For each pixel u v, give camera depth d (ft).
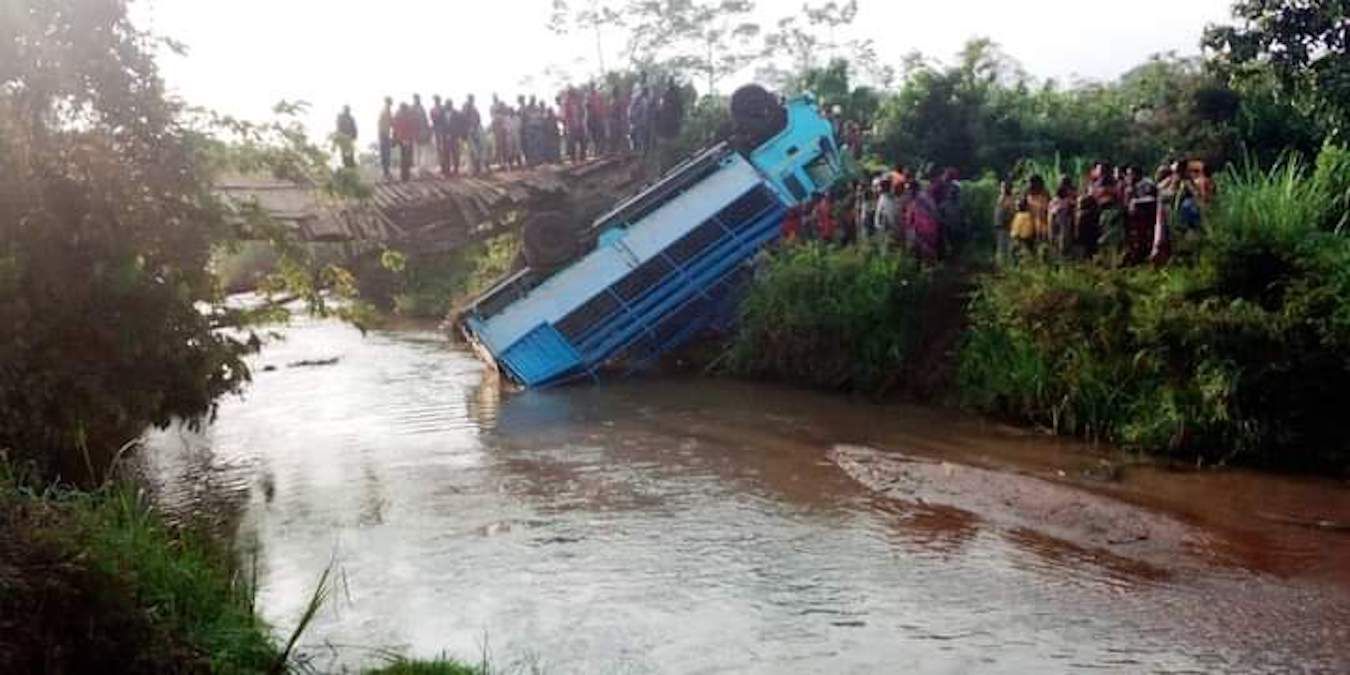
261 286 47.50
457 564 35.40
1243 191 49.60
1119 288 47.34
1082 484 41.11
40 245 37.14
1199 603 30.14
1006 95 81.56
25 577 19.26
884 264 59.06
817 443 49.96
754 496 42.27
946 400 55.16
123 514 26.91
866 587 32.40
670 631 29.60
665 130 81.66
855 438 50.26
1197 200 49.90
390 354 85.40
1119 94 82.07
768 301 63.31
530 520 40.04
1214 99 72.18
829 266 60.80
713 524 38.93
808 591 32.24
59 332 37.19
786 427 53.26
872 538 36.88
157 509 41.16
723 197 66.64
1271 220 45.78
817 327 61.67
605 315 67.10
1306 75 61.05
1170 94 75.61
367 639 29.35
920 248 59.82
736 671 27.04
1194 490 40.01
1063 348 49.60
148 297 38.27
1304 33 60.29
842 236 64.85
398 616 31.07
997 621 29.58
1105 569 33.06
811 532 37.70
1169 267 47.29
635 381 67.41
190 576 24.30
